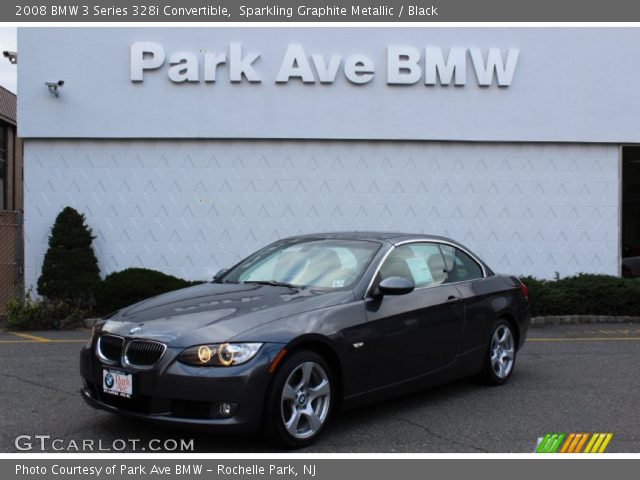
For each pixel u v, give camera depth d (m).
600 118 13.20
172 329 4.72
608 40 13.20
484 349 6.64
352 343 5.14
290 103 12.73
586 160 13.27
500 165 13.13
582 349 9.22
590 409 6.02
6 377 7.11
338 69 12.78
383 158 12.96
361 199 12.93
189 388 4.46
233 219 12.79
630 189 13.44
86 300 11.76
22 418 5.57
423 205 13.01
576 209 13.26
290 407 4.75
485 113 13.00
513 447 4.97
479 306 6.57
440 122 12.94
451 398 6.38
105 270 12.64
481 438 5.16
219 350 4.51
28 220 12.55
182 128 12.62
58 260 11.80
